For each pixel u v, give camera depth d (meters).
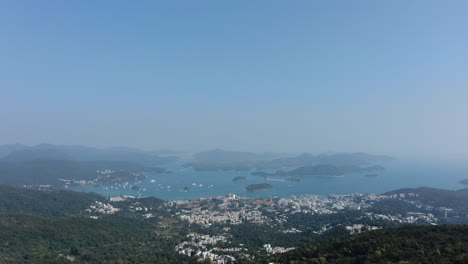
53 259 196.50
